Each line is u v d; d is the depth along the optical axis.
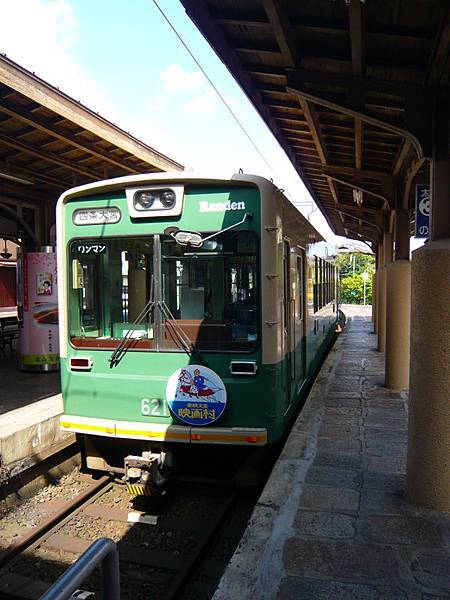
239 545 3.46
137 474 5.11
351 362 11.12
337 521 3.74
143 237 5.26
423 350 3.83
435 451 3.86
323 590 2.96
